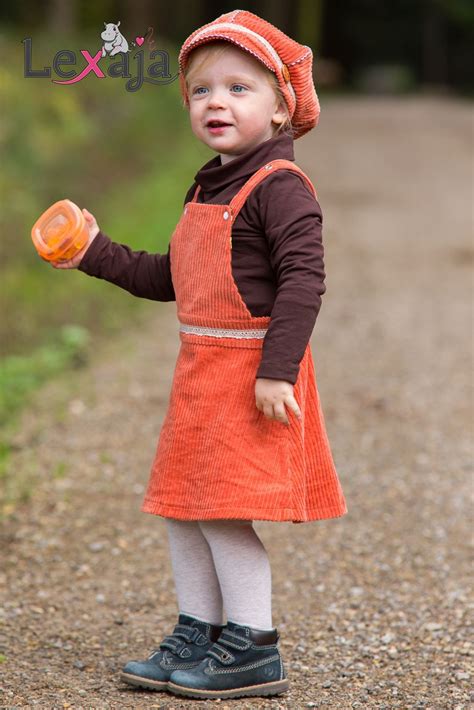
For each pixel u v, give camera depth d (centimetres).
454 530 883
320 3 8438
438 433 1139
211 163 595
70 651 654
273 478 552
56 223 607
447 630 692
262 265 557
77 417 1178
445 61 9000
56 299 1714
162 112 3469
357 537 872
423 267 2116
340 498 591
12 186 2211
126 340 1545
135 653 655
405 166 3709
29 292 1764
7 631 683
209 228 559
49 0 4928
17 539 856
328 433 1139
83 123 2927
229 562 570
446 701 582
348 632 694
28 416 1190
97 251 607
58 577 786
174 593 762
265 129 573
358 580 788
